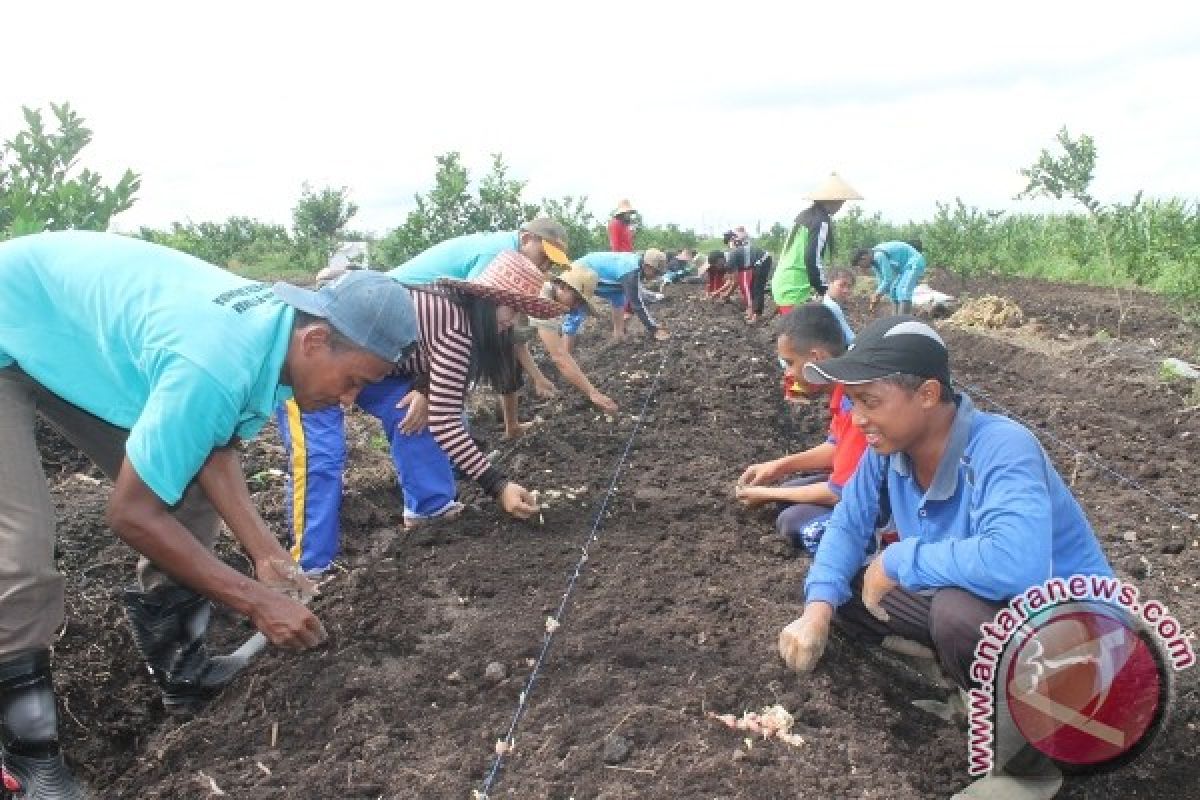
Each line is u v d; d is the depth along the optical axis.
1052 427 7.50
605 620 3.88
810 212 8.57
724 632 3.76
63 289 2.91
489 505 5.23
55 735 2.95
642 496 5.40
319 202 24.11
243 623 4.33
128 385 2.88
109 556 4.59
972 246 22.20
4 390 2.93
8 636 2.83
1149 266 16.17
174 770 3.17
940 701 3.55
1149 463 6.23
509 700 3.35
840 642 3.73
